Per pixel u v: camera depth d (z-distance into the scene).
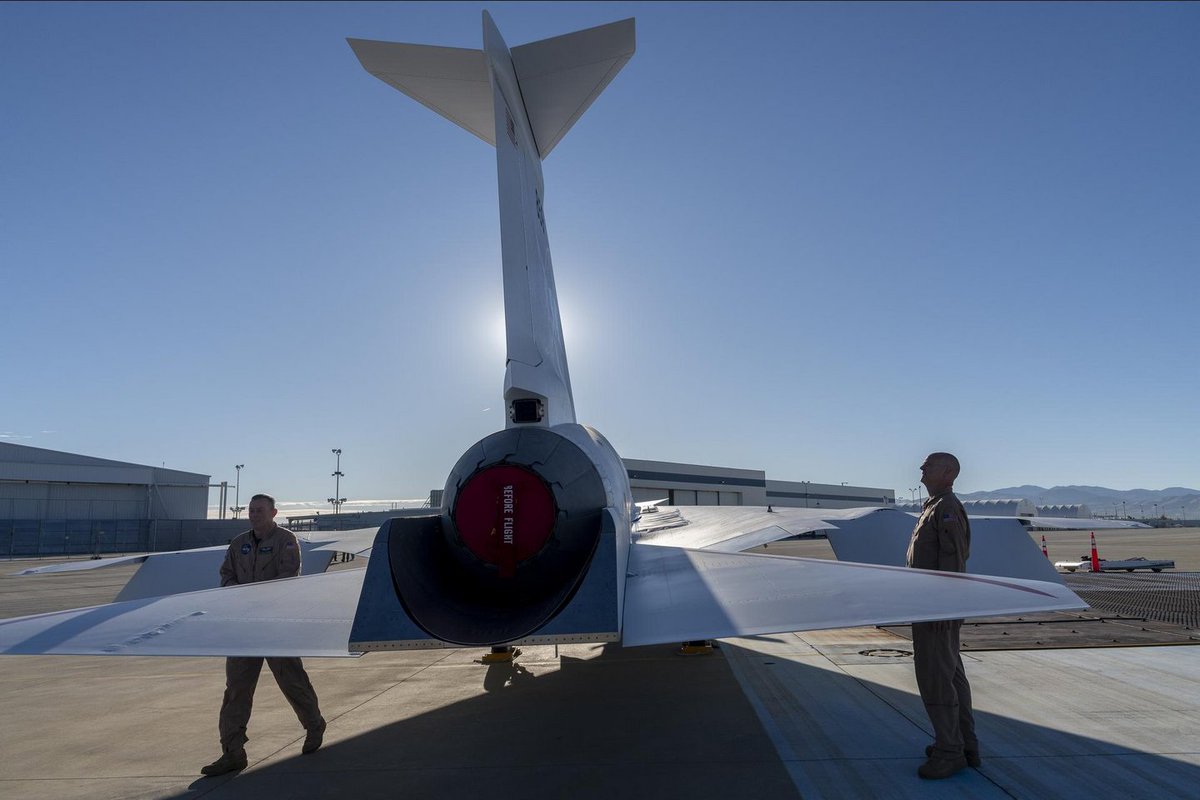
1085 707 5.34
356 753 4.89
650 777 4.23
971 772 4.12
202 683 7.62
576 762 4.55
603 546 3.47
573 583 3.50
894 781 4.05
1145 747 4.48
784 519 6.65
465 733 5.27
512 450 4.32
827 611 2.95
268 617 3.58
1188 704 5.40
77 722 5.98
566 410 6.22
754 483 64.88
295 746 5.10
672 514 7.88
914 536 4.41
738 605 3.21
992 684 6.02
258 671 4.68
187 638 3.32
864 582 3.21
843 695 6.00
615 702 6.02
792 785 4.03
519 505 4.10
